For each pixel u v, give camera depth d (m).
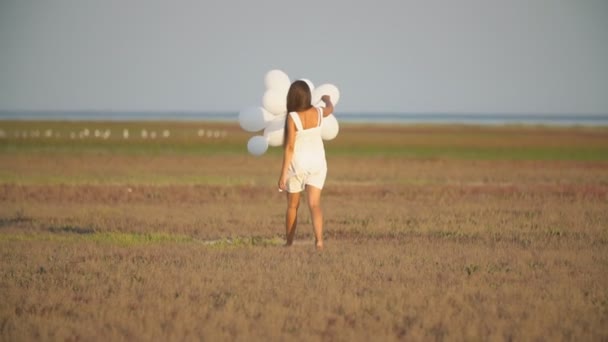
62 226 27.42
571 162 69.62
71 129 155.50
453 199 36.97
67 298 16.11
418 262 19.94
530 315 14.71
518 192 40.47
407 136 134.88
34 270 19.06
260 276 18.03
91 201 35.47
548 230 26.30
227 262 19.73
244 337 13.36
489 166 63.81
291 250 21.84
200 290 16.72
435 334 13.64
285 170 22.11
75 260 20.39
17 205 33.62
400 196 38.41
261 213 31.30
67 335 13.49
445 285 17.31
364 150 90.62
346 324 14.20
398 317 14.60
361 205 34.25
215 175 52.59
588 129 192.00
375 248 22.28
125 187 42.06
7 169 55.44
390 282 17.52
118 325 14.17
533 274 18.56
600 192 40.44
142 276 18.12
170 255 21.00
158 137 123.31
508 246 22.81
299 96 21.98
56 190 40.00
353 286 17.11
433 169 59.91
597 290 16.94
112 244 23.20
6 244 23.05
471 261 20.19
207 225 27.61
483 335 13.49
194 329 13.88
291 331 13.85
